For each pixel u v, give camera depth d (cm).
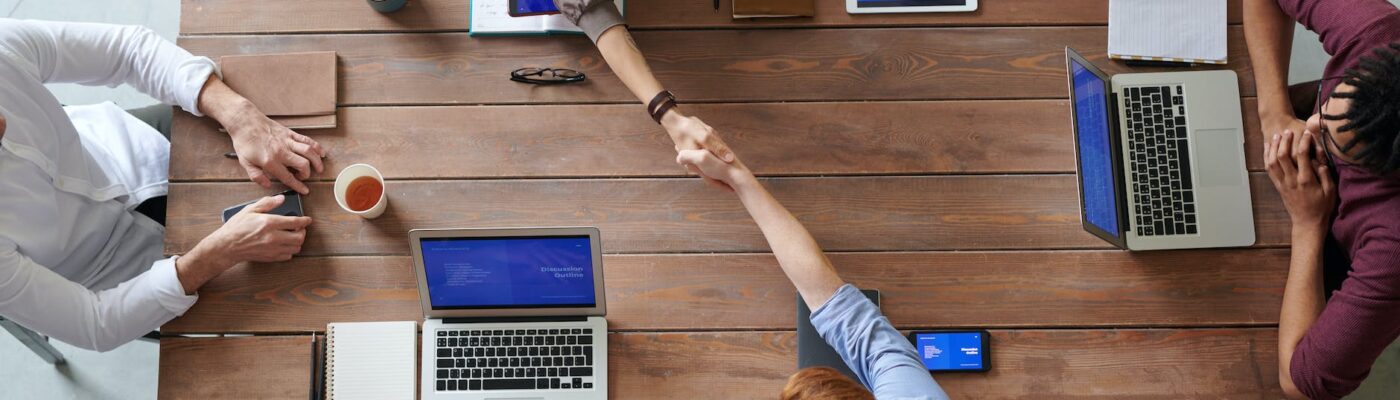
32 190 158
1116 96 170
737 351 162
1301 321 156
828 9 177
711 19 177
